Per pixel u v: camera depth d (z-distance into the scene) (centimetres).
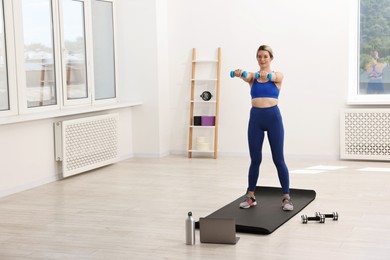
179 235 462
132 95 852
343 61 789
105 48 822
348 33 784
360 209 533
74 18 743
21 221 512
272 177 691
